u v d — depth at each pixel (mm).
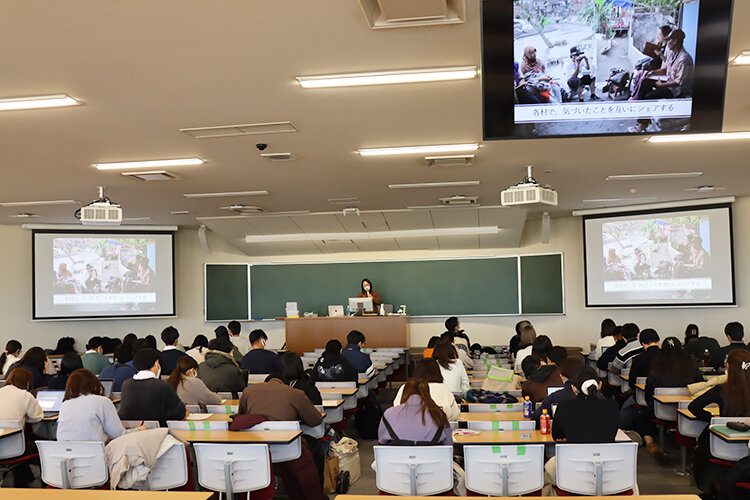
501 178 9000
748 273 11305
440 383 5395
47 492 3008
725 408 5172
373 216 12297
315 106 5551
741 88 5199
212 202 10758
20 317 13570
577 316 13773
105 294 13555
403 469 4188
